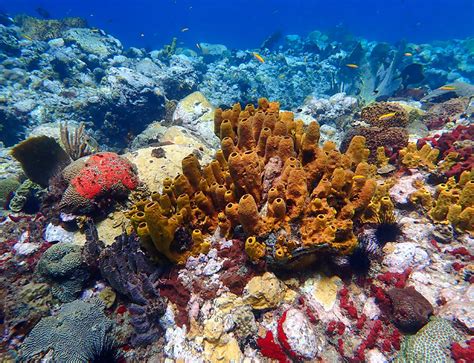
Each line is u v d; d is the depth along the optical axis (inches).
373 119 58.6
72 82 119.1
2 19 150.4
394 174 40.2
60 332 23.8
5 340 25.7
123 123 101.0
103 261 27.3
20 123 96.3
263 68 177.8
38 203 45.4
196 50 285.9
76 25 176.1
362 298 25.7
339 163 27.1
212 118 84.1
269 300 23.4
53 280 28.9
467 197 29.0
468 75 185.9
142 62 140.3
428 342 21.1
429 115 72.3
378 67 127.8
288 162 25.8
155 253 26.1
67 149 52.4
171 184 29.3
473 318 21.1
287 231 23.2
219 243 26.0
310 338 21.9
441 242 29.4
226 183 27.5
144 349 24.3
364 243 26.9
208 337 21.5
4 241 37.9
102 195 35.4
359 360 22.1
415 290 24.6
